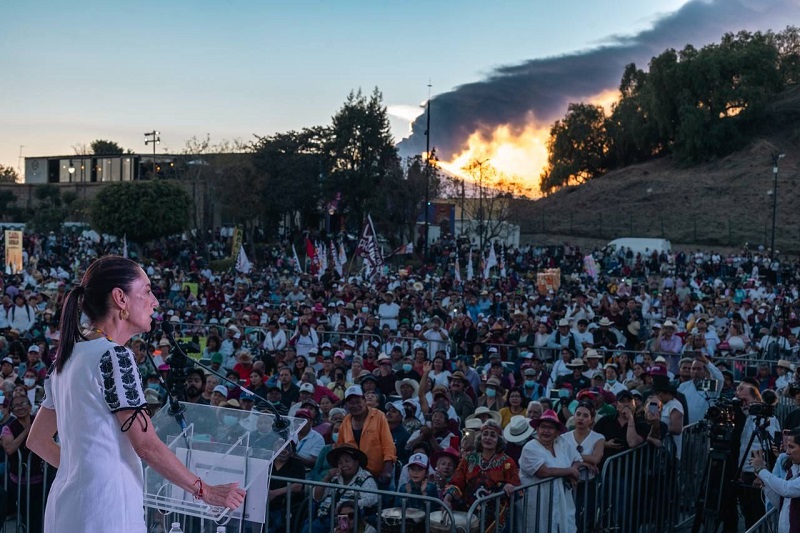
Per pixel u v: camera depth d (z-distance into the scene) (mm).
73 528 2912
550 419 7531
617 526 8109
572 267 55625
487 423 7699
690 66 101500
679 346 17094
